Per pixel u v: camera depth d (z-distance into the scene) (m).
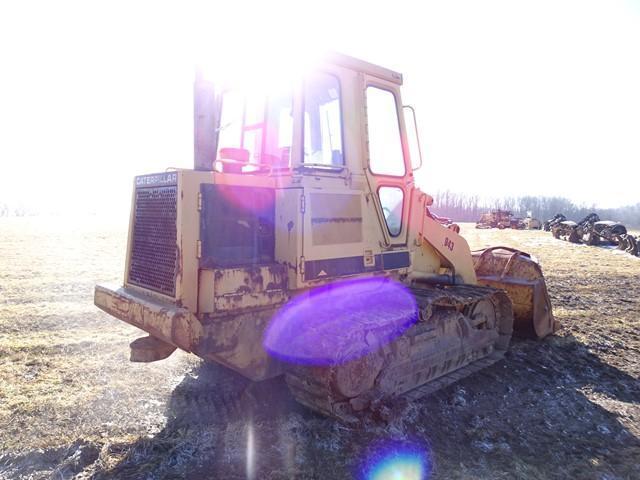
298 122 3.87
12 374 5.02
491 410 4.55
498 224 45.03
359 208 4.30
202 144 3.80
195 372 5.15
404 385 4.53
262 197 3.94
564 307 9.16
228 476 3.31
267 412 4.25
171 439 3.75
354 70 4.34
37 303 8.50
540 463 3.65
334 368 3.68
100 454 3.52
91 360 5.51
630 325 7.85
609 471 3.57
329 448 3.68
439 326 4.96
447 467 3.53
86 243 19.53
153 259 3.79
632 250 19.42
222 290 3.49
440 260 5.69
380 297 4.58
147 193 3.91
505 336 6.04
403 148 4.90
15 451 3.53
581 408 4.66
